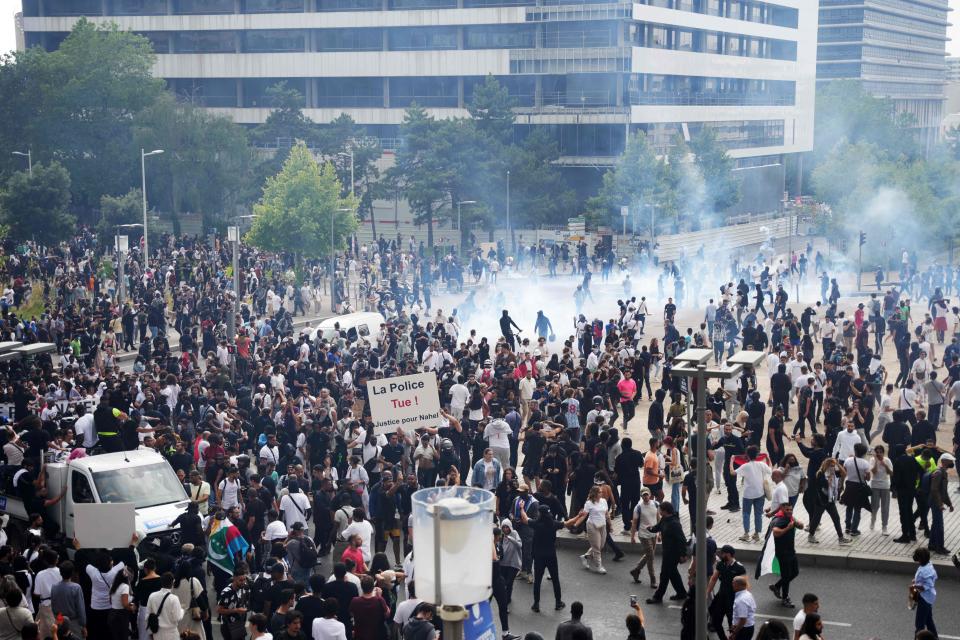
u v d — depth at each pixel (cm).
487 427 2511
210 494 2095
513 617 1861
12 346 2553
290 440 2586
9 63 9756
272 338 3881
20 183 7588
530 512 1930
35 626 1359
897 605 1891
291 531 1788
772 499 2077
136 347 4828
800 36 12231
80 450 2242
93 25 9769
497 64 10031
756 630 1780
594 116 9625
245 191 9269
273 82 11119
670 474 2273
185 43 11275
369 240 9938
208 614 1628
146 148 9000
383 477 2055
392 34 10625
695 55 10312
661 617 1856
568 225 9169
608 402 3039
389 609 1595
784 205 11831
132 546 1738
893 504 2500
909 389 2992
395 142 10625
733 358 1514
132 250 7094
